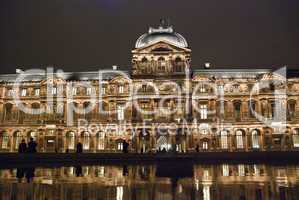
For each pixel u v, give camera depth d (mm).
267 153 52969
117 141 84062
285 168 24703
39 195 10305
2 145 86812
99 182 14086
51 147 85750
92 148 84750
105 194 10578
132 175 17969
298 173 19344
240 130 82562
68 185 12922
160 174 18719
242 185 12773
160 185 12930
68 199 9594
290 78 84250
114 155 45688
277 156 46875
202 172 20359
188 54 87312
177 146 81188
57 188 11969
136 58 87812
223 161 38750
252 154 50750
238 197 9805
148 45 87625
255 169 23469
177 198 9664
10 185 12742
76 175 17750
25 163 31359
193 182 13984
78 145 49281
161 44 87688
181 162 35750
